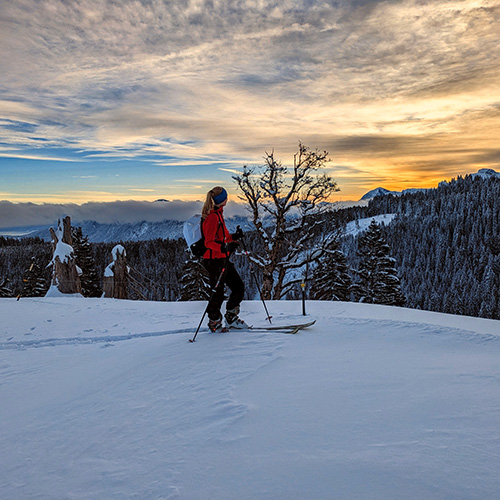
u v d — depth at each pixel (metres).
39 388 4.17
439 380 3.14
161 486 1.96
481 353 4.18
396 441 2.14
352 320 6.22
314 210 22.98
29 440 2.86
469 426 2.27
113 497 1.93
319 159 22.59
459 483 1.71
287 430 2.39
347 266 33.84
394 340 4.86
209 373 3.73
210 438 2.40
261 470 1.98
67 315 9.04
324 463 1.98
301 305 9.49
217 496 1.81
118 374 4.21
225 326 5.89
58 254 14.93
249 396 3.02
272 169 22.94
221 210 5.50
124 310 9.59
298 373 3.53
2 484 2.26
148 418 2.91
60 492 2.08
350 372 3.49
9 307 10.39
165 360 4.37
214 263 5.52
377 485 1.75
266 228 23.72
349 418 2.50
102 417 3.08
